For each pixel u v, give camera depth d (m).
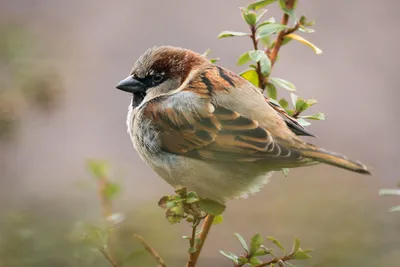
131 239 11.72
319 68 19.66
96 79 19.03
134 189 16.25
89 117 18.31
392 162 18.19
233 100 8.04
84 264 9.60
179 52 8.72
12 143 13.30
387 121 19.00
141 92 8.85
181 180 8.34
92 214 12.13
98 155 17.69
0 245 10.42
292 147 7.58
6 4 20.03
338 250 11.84
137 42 20.11
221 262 12.95
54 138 17.70
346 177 15.25
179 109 8.22
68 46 18.20
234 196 8.30
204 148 8.04
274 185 14.95
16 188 15.70
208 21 20.30
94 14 20.30
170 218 7.27
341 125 19.09
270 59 8.10
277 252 12.39
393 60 19.80
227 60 19.33
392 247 11.87
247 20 7.77
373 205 13.77
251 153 7.72
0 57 13.60
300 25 7.99
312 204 13.63
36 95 13.23
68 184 14.72
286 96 19.14
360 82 19.47
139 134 8.52
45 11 19.98
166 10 20.44
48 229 10.80
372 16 20.48
